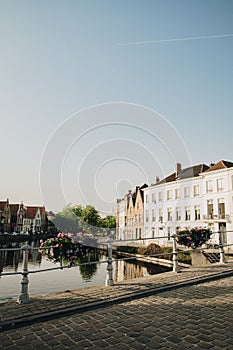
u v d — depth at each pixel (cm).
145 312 501
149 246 2833
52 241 719
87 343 378
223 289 664
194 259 2048
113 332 413
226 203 3434
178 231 1339
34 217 8075
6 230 7081
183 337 394
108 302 552
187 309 516
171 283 706
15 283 1714
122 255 3266
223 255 1062
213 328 425
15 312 488
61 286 1602
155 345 371
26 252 573
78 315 488
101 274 2111
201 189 3756
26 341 384
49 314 477
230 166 3609
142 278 772
